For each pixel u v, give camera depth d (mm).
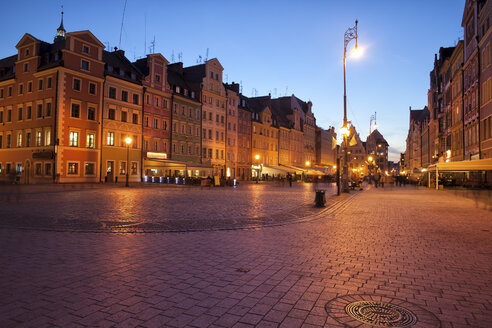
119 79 45625
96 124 43031
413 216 13852
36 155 41156
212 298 4645
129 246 7816
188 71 63938
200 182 42156
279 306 4379
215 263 6430
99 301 4504
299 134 97938
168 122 53594
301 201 20266
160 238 8781
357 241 8602
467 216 13906
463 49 44375
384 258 6902
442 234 9680
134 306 4348
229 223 11273
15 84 45250
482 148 35906
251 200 20656
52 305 4355
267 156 81250
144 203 17734
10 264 6211
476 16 37219
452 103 50344
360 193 31938
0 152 46375
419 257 7000
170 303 4453
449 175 47469
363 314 4148
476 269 6145
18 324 3818
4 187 29875
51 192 24906
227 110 67750
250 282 5328
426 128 87750
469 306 4426
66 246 7723
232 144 69188
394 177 71688
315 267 6207
